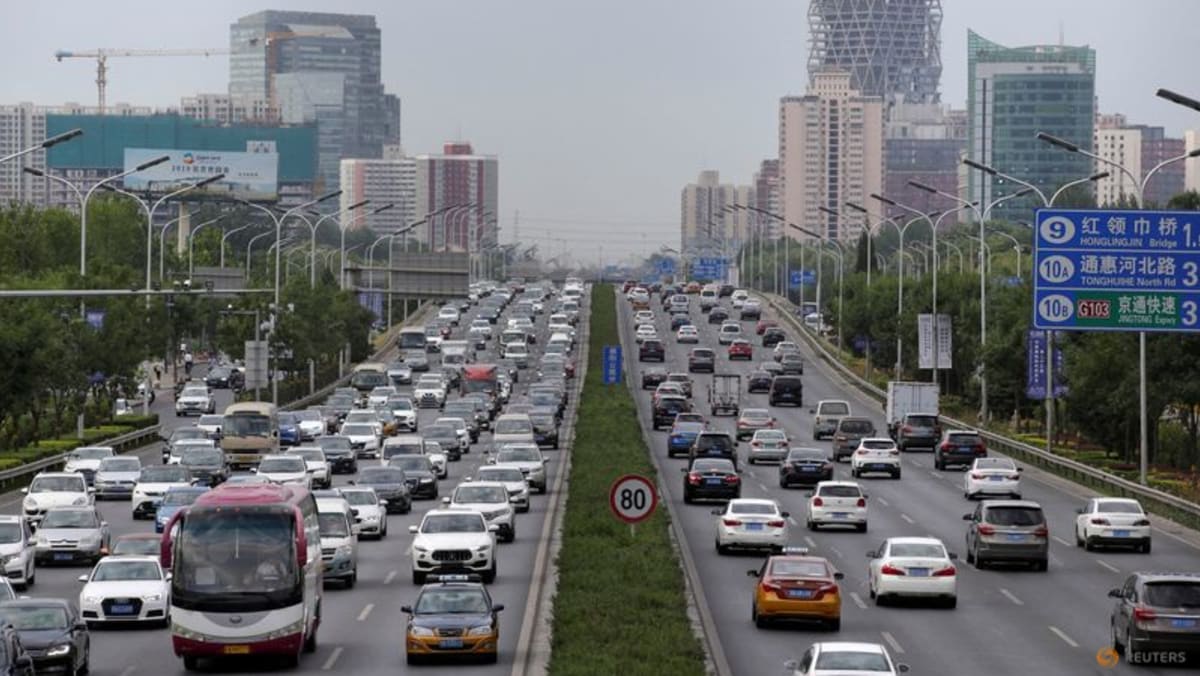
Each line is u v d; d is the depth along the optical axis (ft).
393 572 482.28
